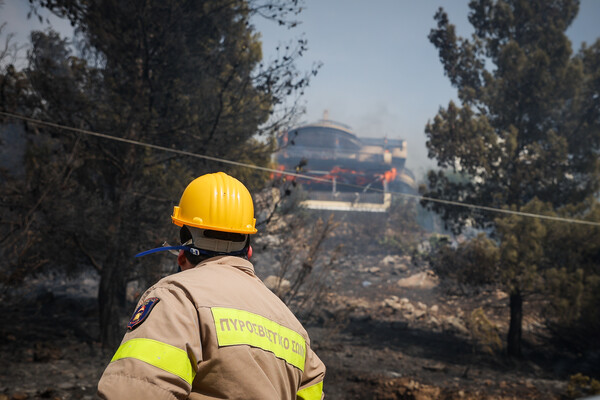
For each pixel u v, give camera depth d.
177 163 12.28
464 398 9.97
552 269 14.68
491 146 16.33
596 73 16.00
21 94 9.85
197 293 1.35
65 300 17.80
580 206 15.37
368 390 10.52
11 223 9.78
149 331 1.24
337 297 22.61
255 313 1.41
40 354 10.39
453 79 17.86
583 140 15.91
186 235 1.62
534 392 11.37
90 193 11.41
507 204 16.67
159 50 11.51
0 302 11.02
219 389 1.28
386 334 18.41
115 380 1.17
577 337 17.52
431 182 17.67
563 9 16.56
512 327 16.05
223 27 11.96
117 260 11.51
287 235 11.23
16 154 11.38
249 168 12.55
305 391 1.52
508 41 17.27
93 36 11.28
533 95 16.08
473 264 15.89
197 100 11.78
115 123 11.66
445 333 18.94
